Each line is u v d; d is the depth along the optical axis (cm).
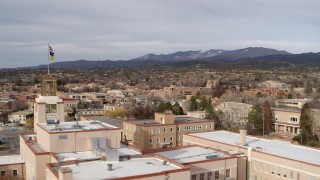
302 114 12138
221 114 14925
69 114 19438
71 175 3975
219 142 7181
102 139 5569
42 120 6550
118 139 5866
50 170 4581
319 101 17675
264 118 13662
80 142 5603
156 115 11006
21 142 6838
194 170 5541
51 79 6894
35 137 6756
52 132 5444
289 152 6506
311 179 5634
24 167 6456
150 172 4575
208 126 11456
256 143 7256
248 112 15200
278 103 18275
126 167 4806
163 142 10506
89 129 5738
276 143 7312
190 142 8031
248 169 6506
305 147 6950
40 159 5344
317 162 5834
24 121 19238
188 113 15362
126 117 16650
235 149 6812
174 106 16200
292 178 5884
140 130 10300
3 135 14650
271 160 6181
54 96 6775
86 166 4819
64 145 5506
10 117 19538
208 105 15875
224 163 5862
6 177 6159
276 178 6109
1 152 11100
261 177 6331
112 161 5056
